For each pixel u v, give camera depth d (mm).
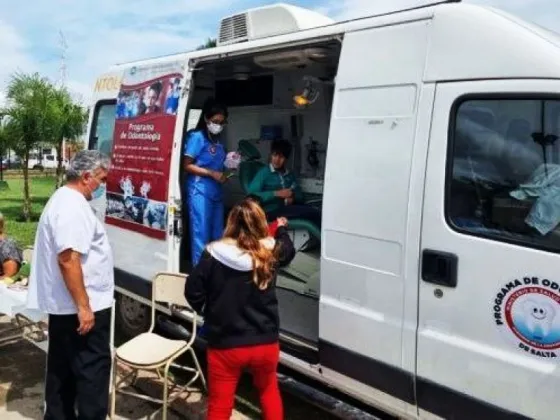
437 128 3047
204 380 4496
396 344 3211
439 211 3014
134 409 4391
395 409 3299
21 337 5207
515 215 2791
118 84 5684
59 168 15523
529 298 2680
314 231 5340
